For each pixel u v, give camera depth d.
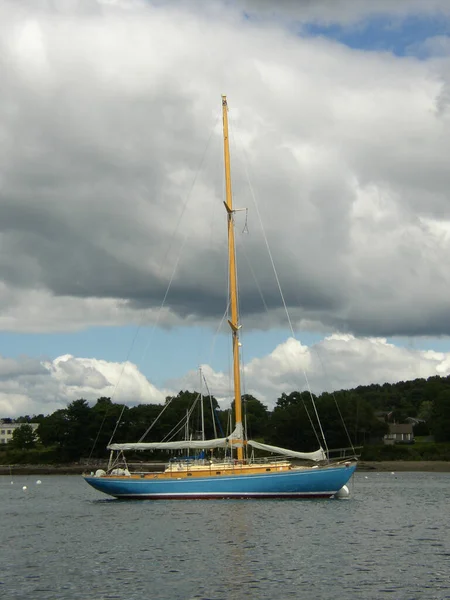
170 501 61.59
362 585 30.03
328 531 44.84
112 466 65.88
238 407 62.59
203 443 61.69
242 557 36.19
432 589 29.31
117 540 42.66
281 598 28.06
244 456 65.00
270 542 40.56
